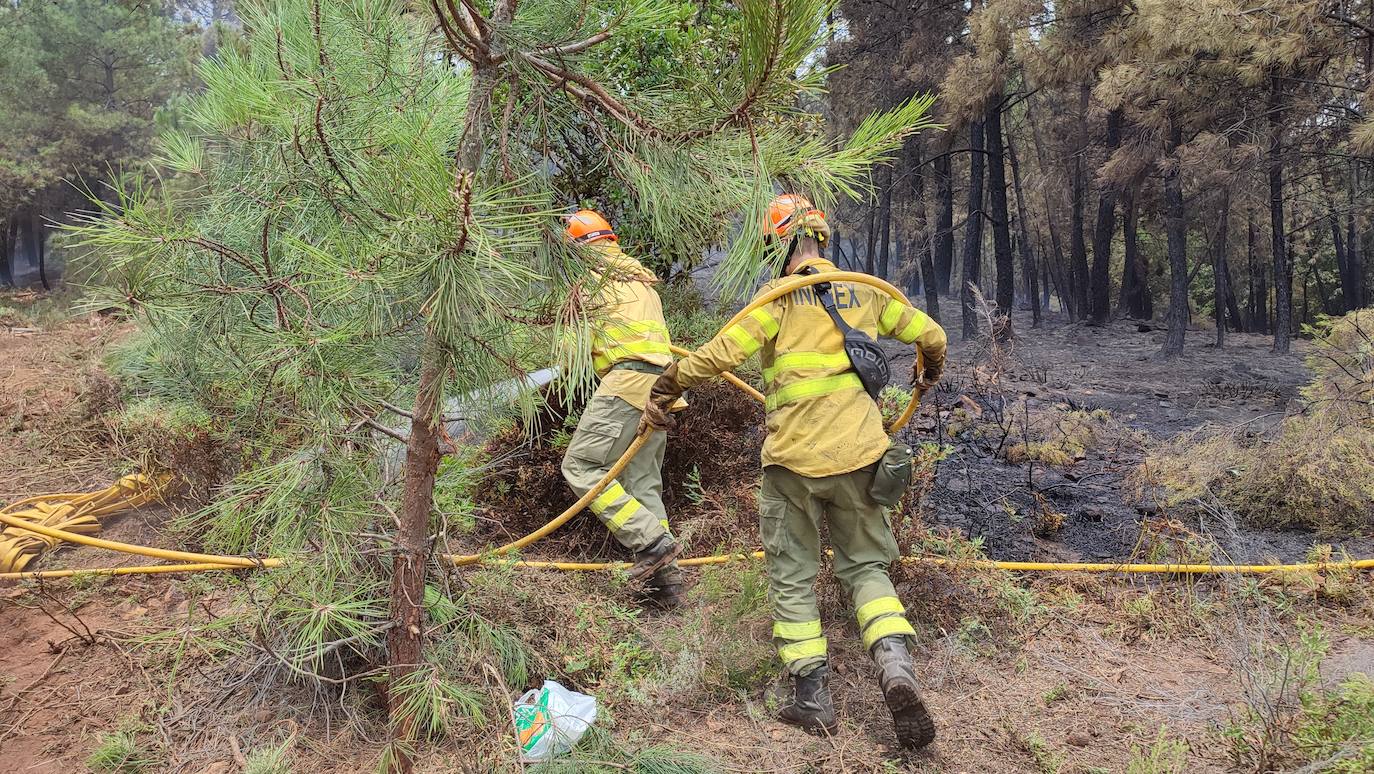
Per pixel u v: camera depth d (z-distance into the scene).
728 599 3.29
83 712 2.89
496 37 2.24
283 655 2.69
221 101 2.52
